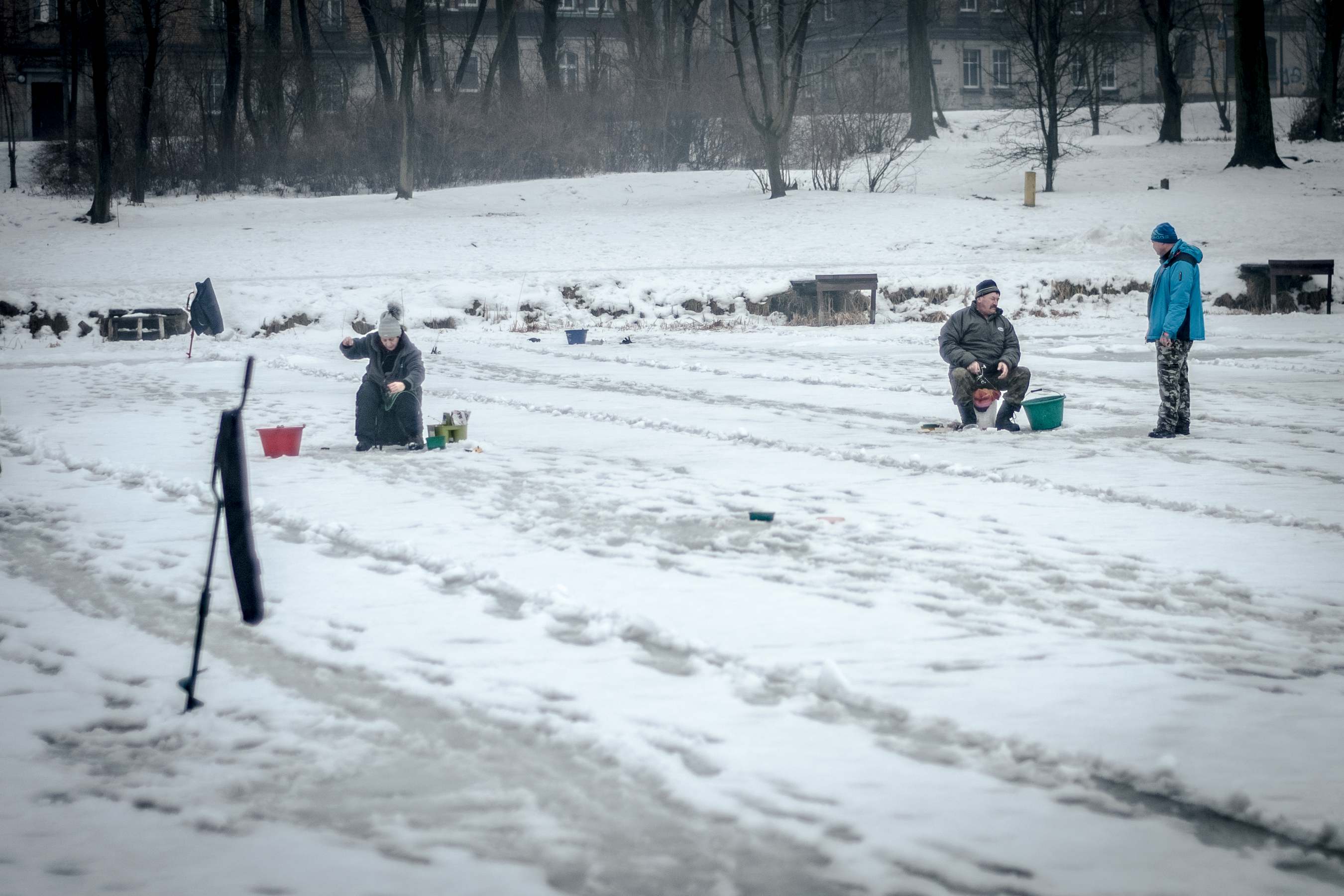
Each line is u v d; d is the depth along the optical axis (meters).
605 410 27.53
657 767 8.24
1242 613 11.90
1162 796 7.89
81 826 7.61
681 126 106.12
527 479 19.08
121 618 12.05
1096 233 72.44
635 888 6.72
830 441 22.81
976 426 24.31
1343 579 12.99
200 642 9.62
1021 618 11.70
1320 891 6.68
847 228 77.25
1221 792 7.77
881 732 8.91
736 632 11.24
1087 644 10.88
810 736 8.81
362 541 14.81
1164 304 22.75
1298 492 17.64
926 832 7.34
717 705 9.44
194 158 101.25
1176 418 22.84
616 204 88.88
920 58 118.75
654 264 67.00
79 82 114.25
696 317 55.88
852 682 9.88
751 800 7.78
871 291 55.47
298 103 106.38
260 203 90.88
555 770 8.30
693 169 107.00
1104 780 8.13
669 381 33.59
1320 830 7.28
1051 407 23.73
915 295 58.31
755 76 117.06
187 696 9.65
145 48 110.88
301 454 21.80
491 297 55.66
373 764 8.44
